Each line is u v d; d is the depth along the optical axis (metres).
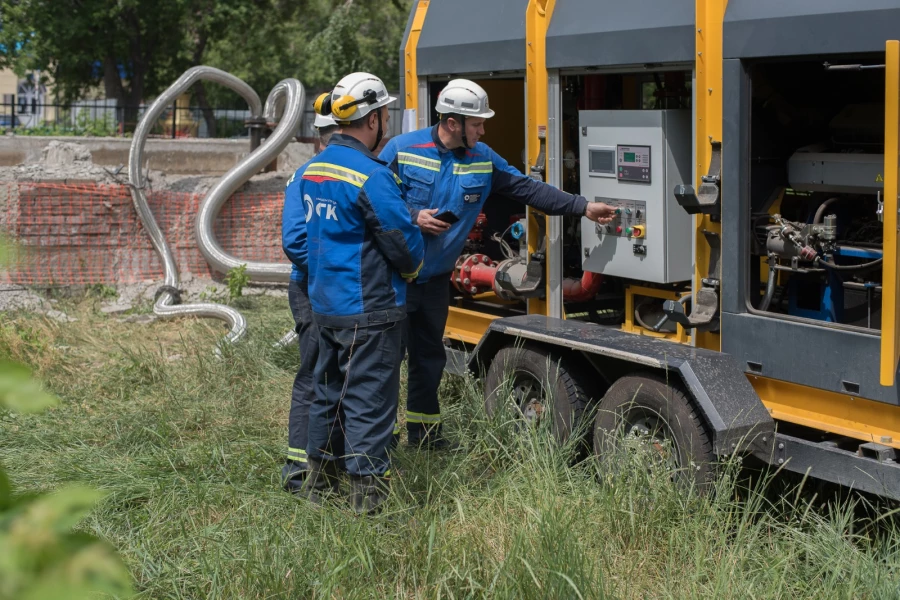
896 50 3.14
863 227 3.90
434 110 5.92
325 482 4.29
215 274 9.99
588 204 4.60
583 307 5.34
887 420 3.48
